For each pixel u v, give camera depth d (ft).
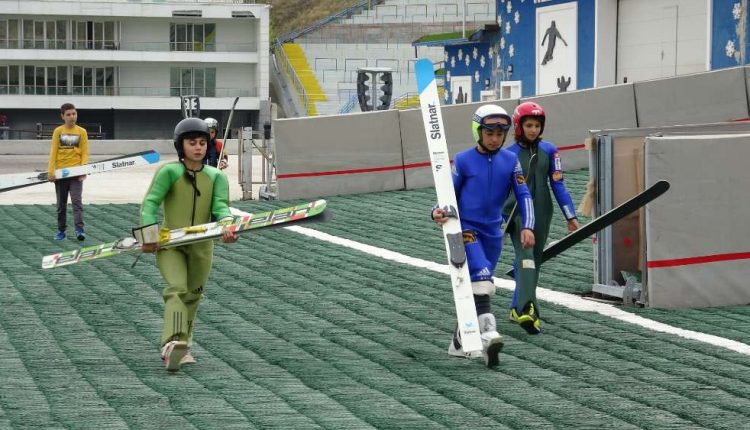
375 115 90.68
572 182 85.10
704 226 44.47
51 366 34.94
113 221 79.51
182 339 33.86
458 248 34.40
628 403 30.17
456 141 90.38
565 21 130.52
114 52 280.51
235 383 32.68
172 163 34.55
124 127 290.15
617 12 122.83
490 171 36.06
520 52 143.43
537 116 40.45
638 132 46.37
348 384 32.48
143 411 29.35
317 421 28.37
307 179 89.86
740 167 44.73
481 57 158.40
